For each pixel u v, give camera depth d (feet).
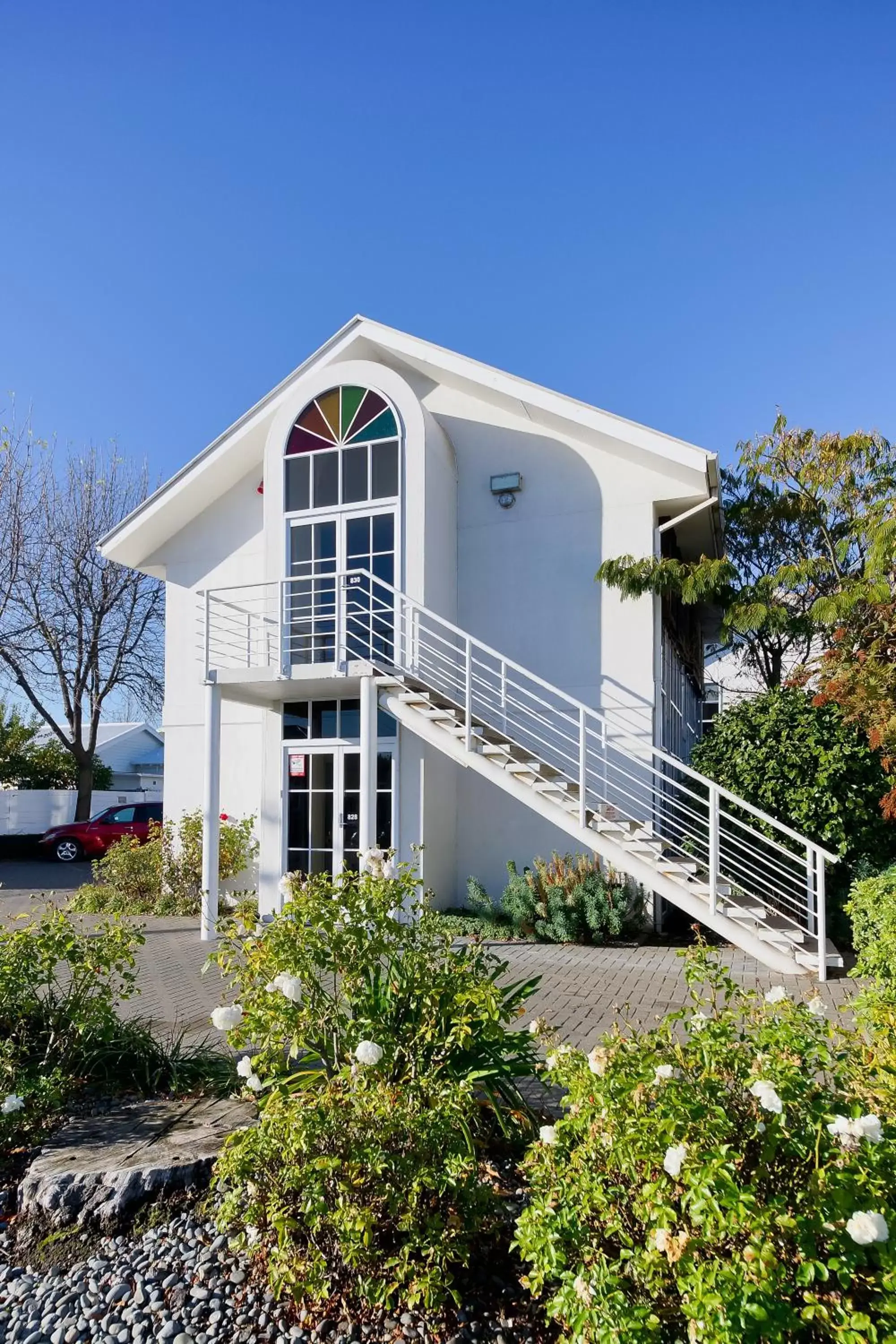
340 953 12.69
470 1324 9.40
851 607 39.01
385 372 38.60
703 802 29.25
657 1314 7.55
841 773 31.50
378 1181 9.86
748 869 31.65
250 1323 9.71
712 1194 7.26
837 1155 7.78
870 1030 13.30
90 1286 10.56
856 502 49.47
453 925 34.81
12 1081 14.61
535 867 37.40
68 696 83.97
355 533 39.19
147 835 71.46
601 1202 8.16
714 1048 9.14
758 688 55.21
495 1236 10.48
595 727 38.22
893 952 19.02
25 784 86.22
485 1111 12.82
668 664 43.62
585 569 39.19
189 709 46.88
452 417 42.19
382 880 14.28
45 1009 16.38
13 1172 13.23
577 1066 10.32
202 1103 15.28
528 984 14.30
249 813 44.78
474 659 40.19
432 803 37.32
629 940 33.91
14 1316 10.19
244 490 46.47
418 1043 12.23
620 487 39.01
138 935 17.29
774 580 44.11
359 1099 10.23
